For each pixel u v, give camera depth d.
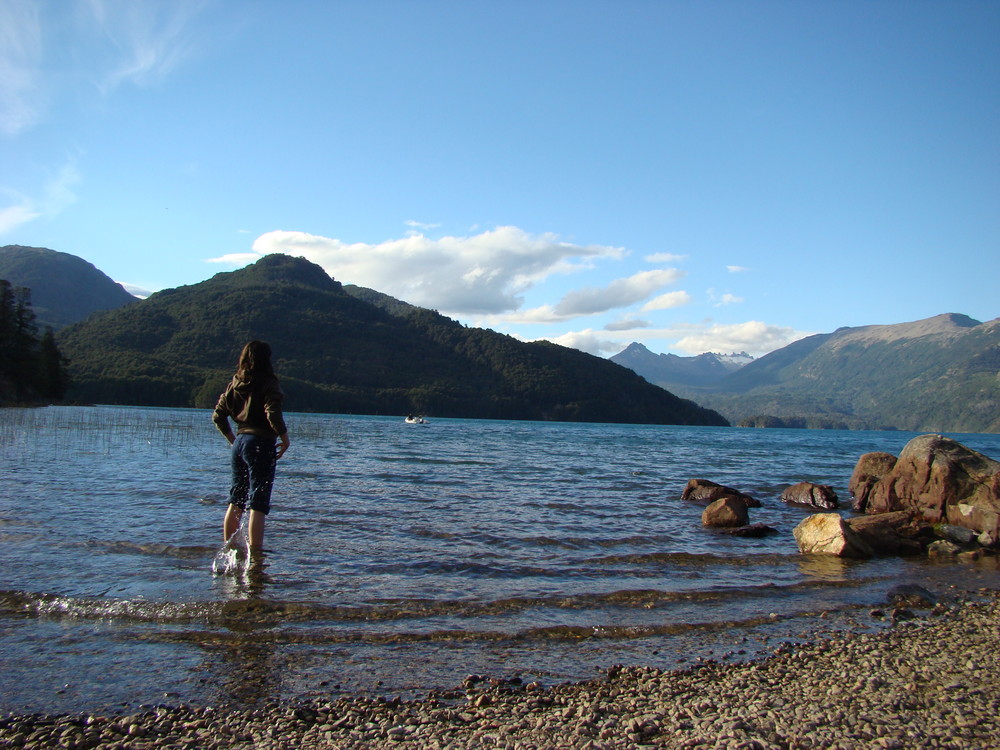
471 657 5.84
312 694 4.87
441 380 195.50
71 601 6.36
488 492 18.00
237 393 8.32
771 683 5.68
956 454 16.59
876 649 6.77
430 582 8.05
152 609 6.33
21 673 4.86
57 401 101.38
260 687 4.93
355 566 8.50
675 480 25.05
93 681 4.82
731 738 4.51
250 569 7.91
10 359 84.50
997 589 10.09
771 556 11.47
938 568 11.63
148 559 8.04
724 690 5.45
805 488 20.00
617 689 5.35
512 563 9.45
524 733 4.46
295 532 10.41
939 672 6.12
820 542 12.16
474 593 7.73
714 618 7.53
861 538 12.52
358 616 6.61
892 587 9.72
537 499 17.05
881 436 163.12
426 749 4.15
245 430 8.23
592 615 7.30
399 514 13.03
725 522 14.22
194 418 68.81
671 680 5.61
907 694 5.53
